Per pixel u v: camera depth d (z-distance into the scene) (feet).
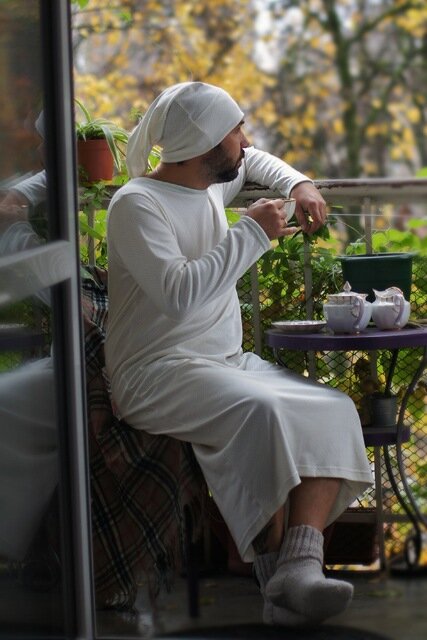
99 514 11.02
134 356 10.98
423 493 13.56
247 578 12.07
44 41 9.02
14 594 7.58
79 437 9.47
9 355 7.61
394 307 11.02
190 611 10.91
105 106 37.17
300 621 9.96
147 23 39.09
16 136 8.10
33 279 8.26
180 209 11.05
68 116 9.36
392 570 12.25
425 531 12.84
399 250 13.91
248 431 10.11
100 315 11.85
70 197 9.42
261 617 10.63
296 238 12.53
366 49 42.11
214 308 11.18
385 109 42.27
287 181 11.91
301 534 10.05
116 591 10.99
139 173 11.61
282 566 9.93
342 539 12.25
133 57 39.09
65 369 9.33
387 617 10.52
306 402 10.27
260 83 41.42
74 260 9.50
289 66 41.86
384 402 11.66
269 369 11.34
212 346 11.12
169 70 39.14
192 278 10.43
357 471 10.36
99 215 13.47
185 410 10.52
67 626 9.20
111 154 12.91
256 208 10.83
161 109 11.03
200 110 10.91
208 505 11.77
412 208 34.63
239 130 11.28
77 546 9.42
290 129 42.11
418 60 42.04
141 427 10.94
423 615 10.55
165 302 10.43
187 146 10.96
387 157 43.09
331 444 10.23
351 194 12.35
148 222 10.64
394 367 12.50
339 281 12.53
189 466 10.80
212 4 40.78
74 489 9.39
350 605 10.96
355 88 42.22
